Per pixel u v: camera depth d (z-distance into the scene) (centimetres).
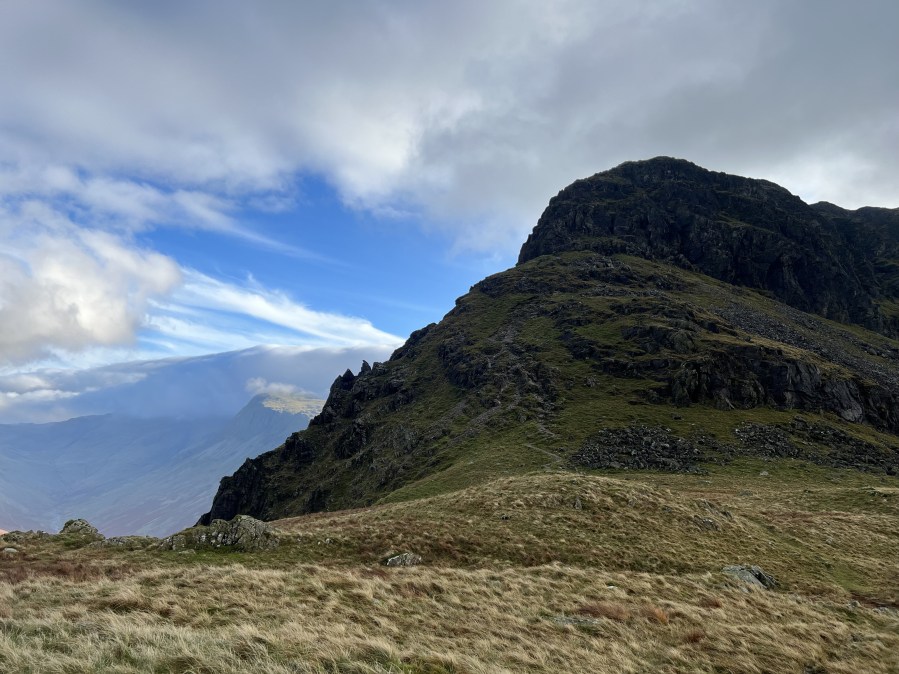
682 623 2177
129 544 3127
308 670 1257
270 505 14150
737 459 8938
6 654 1173
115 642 1326
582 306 17438
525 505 4066
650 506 4166
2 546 3038
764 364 12688
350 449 14412
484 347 16300
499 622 1972
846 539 4322
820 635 2198
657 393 11944
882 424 12044
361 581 2288
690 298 19238
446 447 11094
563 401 11925
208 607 1806
